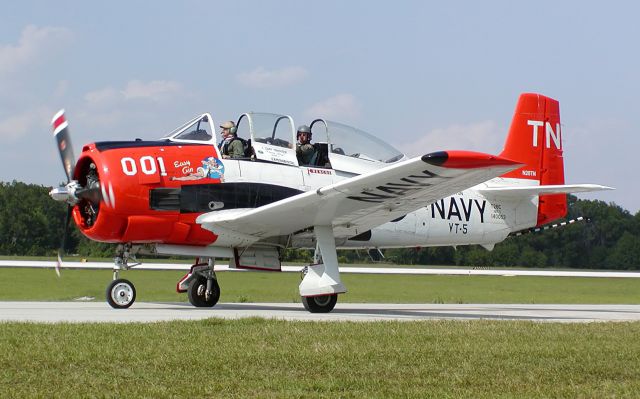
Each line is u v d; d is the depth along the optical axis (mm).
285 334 15844
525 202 31609
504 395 10625
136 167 24016
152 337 15148
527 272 64062
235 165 25344
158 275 49219
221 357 13000
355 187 22422
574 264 88000
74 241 58375
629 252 88062
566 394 10750
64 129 26750
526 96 32344
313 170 26547
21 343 14117
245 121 26062
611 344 15305
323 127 27156
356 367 12453
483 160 20578
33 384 10922
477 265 86500
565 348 14562
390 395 10531
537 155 32188
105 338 14859
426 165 20812
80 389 10633
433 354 13688
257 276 53156
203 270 26906
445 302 39375
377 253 29500
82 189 24578
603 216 90312
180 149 24828
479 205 30547
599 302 42656
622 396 10664
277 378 11562
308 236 26531
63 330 15969
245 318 18688
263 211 23641
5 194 65625
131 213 23938
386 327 17578
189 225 24688
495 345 14844
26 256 64250
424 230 29281
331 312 26219
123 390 10609
